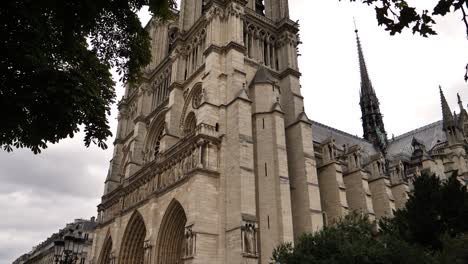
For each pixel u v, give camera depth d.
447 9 9.03
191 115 62.81
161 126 73.75
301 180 55.34
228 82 55.78
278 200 49.75
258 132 54.62
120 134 87.50
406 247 30.17
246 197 46.38
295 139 58.72
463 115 108.50
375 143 116.56
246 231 44.19
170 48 82.62
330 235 34.50
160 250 52.50
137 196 64.31
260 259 46.38
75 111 19.02
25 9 15.41
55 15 17.44
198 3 75.31
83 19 18.09
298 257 32.59
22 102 16.44
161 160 60.34
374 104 123.31
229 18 61.03
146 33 23.69
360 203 68.62
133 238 62.88
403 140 115.31
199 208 45.97
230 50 57.47
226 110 54.06
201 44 66.56
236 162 48.56
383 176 75.62
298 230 52.97
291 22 68.94
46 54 18.86
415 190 37.00
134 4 21.23
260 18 68.06
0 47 15.70
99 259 72.88
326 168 65.94
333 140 67.62
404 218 36.75
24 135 18.69
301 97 63.03
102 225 76.94
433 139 105.94
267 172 51.62
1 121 17.20
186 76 68.62
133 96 89.06
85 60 21.80
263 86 57.97
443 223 34.31
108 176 82.88
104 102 20.59
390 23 10.05
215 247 45.41
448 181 36.94
